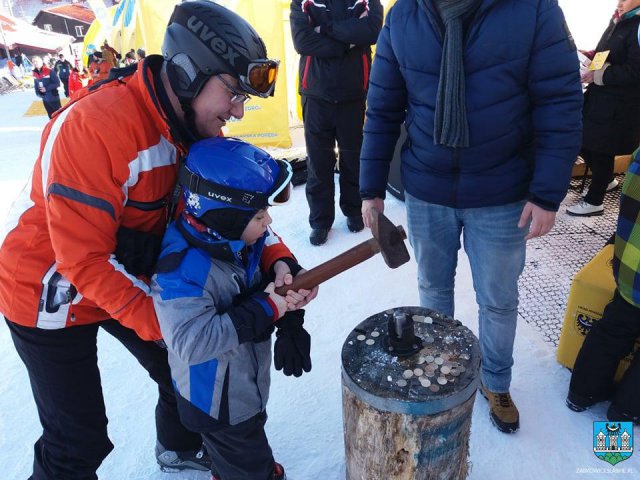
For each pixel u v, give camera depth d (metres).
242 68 1.15
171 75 1.17
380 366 1.40
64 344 1.37
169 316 1.19
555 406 2.08
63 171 1.13
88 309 1.38
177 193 1.32
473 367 1.38
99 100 1.17
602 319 1.90
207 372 1.32
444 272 1.98
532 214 1.61
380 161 1.92
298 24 3.02
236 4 5.50
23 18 36.56
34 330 1.33
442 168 1.71
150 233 1.30
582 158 4.12
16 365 2.54
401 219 3.82
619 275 1.75
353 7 3.00
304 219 3.97
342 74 3.12
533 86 1.54
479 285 1.89
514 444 1.92
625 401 1.88
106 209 1.16
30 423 2.16
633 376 1.84
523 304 2.74
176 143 1.25
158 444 1.86
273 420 2.11
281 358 1.37
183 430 1.79
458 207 1.75
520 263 1.81
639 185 1.66
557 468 1.82
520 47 1.48
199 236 1.23
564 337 2.20
